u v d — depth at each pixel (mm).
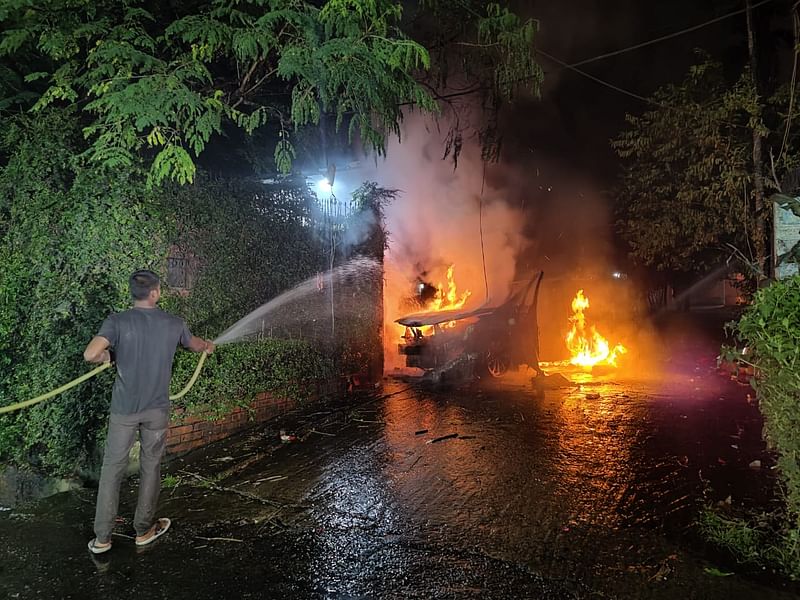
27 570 3576
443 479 5258
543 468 5562
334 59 6043
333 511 4496
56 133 5590
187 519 4367
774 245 6035
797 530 3494
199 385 6359
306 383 8891
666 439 6672
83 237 5445
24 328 5477
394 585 3334
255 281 7625
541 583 3328
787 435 3455
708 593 3201
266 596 3238
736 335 3938
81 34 6059
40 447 5340
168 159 5633
